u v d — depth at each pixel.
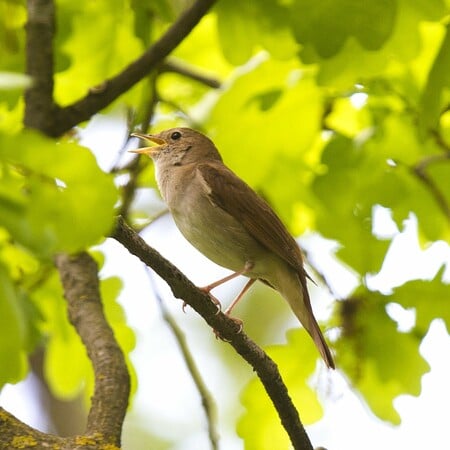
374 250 10.57
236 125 10.66
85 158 4.89
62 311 10.40
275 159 10.98
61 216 4.94
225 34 9.98
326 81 9.39
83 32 10.70
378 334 9.68
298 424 8.36
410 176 10.93
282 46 9.98
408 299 9.62
